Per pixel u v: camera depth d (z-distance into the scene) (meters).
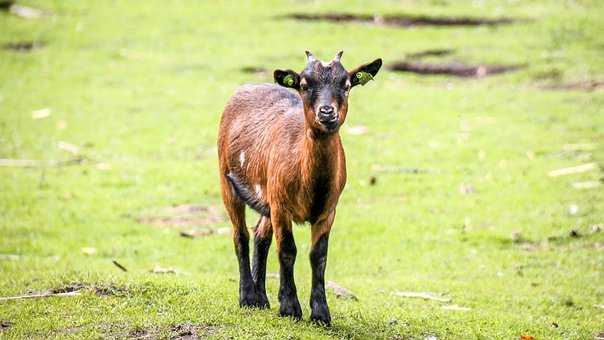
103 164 20.95
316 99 8.59
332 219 9.30
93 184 19.50
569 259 14.55
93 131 23.58
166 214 17.73
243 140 9.96
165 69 29.64
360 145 22.09
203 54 31.22
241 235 10.18
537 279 13.57
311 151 8.73
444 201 18.03
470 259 14.78
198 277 12.17
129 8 37.94
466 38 32.44
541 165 19.88
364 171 20.19
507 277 13.71
